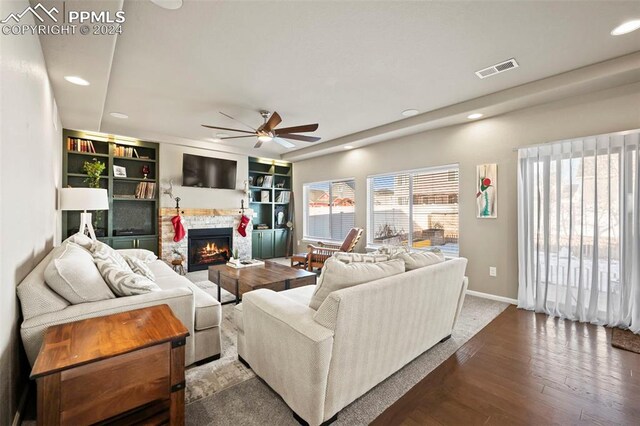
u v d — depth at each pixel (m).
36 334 1.41
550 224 3.28
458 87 3.23
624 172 2.80
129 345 1.23
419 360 2.25
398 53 2.52
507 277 3.71
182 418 1.35
